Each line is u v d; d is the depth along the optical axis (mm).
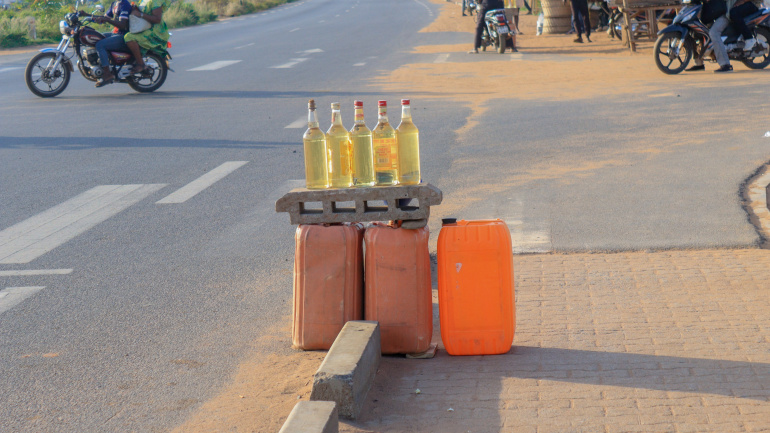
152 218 7465
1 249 6590
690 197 7305
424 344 4301
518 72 18703
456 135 11133
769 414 3426
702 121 11086
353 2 69938
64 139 11656
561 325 4617
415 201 4457
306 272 4387
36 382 4082
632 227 6504
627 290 5145
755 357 4027
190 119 13273
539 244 6188
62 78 16859
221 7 57125
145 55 16844
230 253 6379
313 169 4352
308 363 4262
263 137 11477
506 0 30625
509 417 3498
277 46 29094
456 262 4230
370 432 3420
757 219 6609
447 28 35844
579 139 10398
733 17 15992
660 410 3502
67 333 4766
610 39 26625
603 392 3711
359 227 4445
